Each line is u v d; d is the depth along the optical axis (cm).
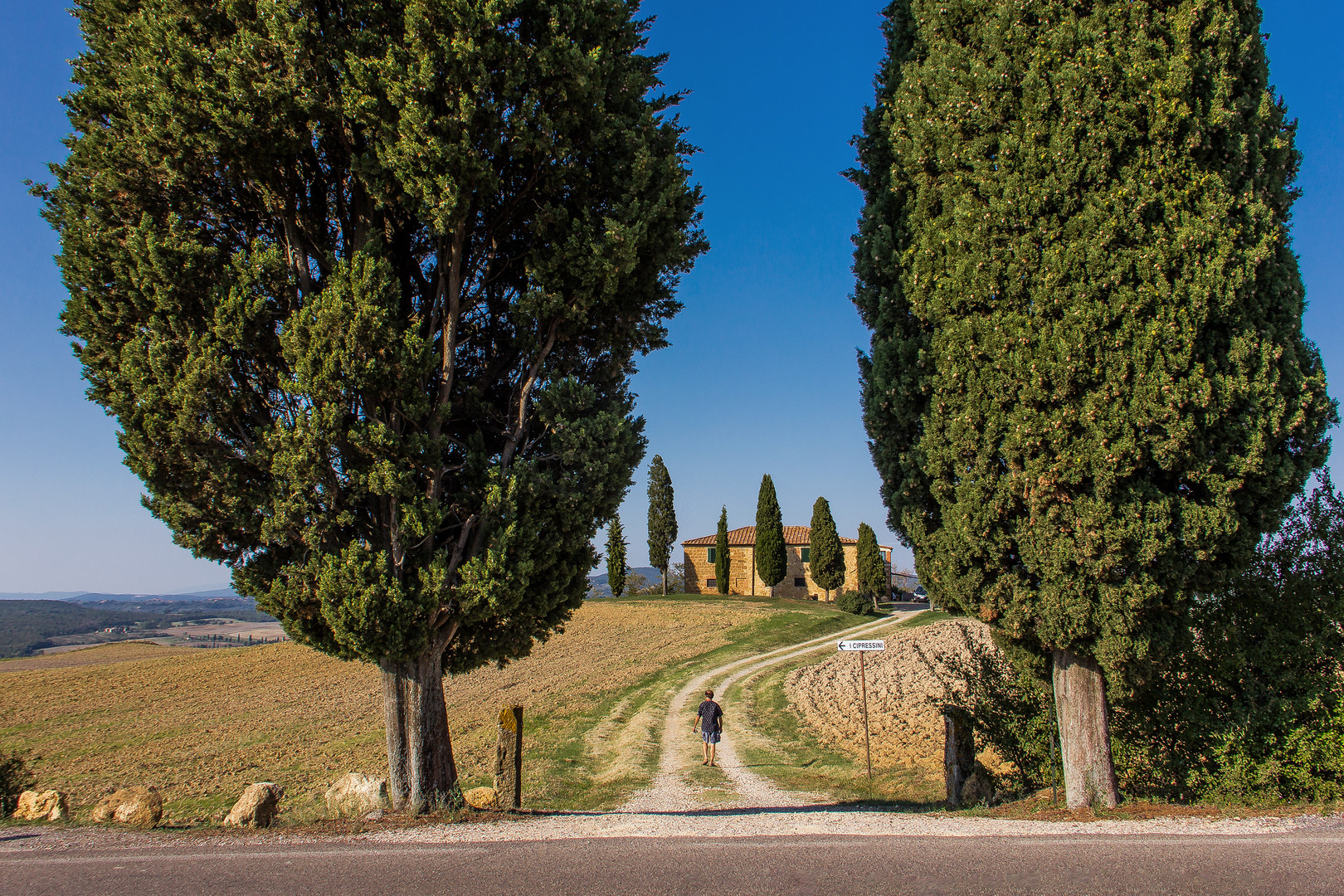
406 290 1065
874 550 5831
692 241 1180
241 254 874
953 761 1052
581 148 1024
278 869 608
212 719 3023
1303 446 811
